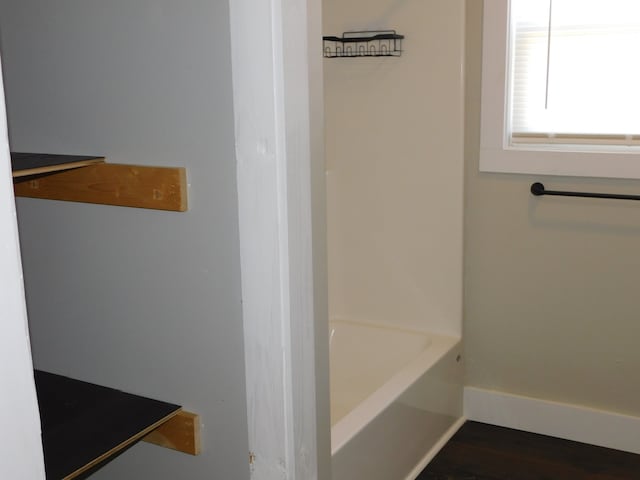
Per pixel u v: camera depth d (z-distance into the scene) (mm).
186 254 1675
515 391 3051
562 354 2926
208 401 1738
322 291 1689
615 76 2652
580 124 2740
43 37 1752
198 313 1695
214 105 1556
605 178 2709
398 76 2969
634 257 2725
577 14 2666
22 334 726
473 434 3023
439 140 2939
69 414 1728
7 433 719
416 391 2676
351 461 2244
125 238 1754
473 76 2867
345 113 3105
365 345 3162
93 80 1707
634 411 2838
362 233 3184
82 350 1897
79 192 1759
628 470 2723
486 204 2947
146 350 1797
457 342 3021
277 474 1670
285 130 1488
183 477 1829
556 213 2822
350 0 2996
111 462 1938
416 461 2738
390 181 3076
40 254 1900
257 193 1535
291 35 1473
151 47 1608
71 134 1770
